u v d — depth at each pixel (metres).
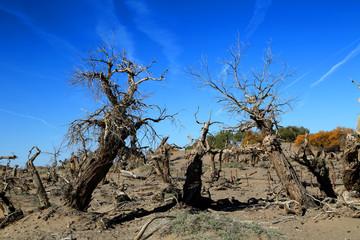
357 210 11.69
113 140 11.77
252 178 28.81
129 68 12.43
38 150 11.97
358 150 12.77
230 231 8.58
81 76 11.59
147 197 18.80
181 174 31.00
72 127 11.82
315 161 14.91
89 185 11.72
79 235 9.70
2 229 10.50
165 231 8.55
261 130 14.77
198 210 13.05
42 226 10.41
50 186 21.11
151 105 12.52
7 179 12.06
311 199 13.51
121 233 9.94
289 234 9.78
